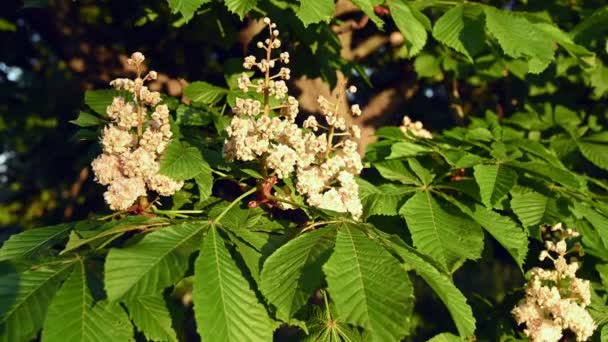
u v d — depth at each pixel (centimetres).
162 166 200
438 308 535
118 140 198
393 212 227
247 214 200
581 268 278
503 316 285
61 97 590
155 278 153
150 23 445
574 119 391
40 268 165
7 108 614
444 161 275
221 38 373
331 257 161
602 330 229
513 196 246
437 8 317
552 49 262
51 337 146
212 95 304
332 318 212
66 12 429
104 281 150
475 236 212
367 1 259
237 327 153
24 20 516
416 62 420
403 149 261
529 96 467
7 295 155
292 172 223
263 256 174
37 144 685
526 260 299
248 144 195
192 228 177
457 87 525
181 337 182
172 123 238
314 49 331
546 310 228
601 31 343
